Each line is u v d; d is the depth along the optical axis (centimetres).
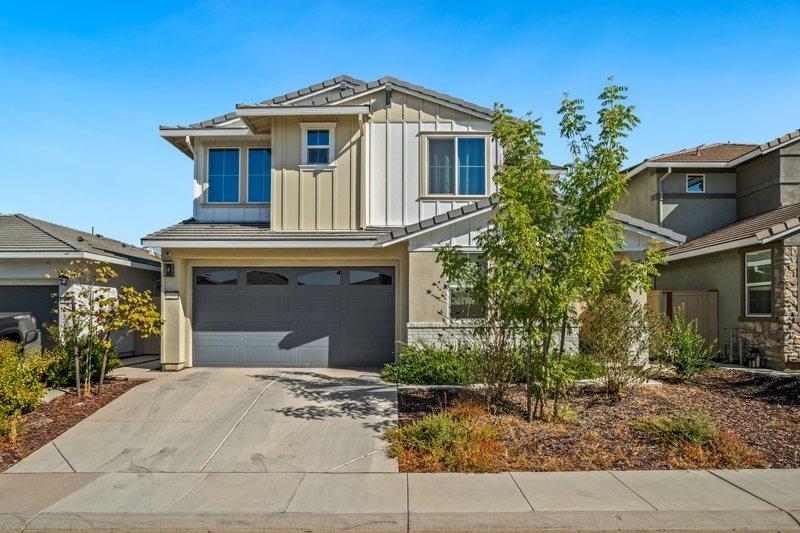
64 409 853
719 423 769
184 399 909
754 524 483
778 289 1232
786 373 1158
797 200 1548
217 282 1243
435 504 520
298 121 1281
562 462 629
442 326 1119
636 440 696
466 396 872
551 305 718
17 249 1246
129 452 676
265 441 710
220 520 491
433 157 1305
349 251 1219
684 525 480
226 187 1362
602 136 738
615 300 897
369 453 667
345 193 1273
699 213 1761
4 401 731
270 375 1115
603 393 925
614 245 761
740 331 1360
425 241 1152
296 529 480
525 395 898
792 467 619
